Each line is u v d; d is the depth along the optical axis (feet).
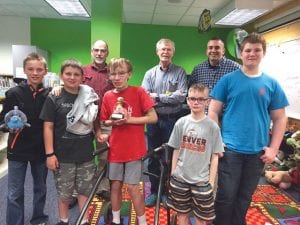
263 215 9.23
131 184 6.72
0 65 22.30
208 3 16.90
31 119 6.91
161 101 8.58
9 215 7.03
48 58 22.48
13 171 6.95
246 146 6.41
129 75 6.72
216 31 23.31
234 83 6.47
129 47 23.35
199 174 6.19
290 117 15.72
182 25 23.15
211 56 8.73
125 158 6.66
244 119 6.37
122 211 8.91
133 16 20.80
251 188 6.84
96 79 9.09
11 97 6.76
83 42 22.81
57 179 6.81
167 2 16.96
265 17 18.48
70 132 6.60
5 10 20.15
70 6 17.48
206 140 6.18
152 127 9.12
